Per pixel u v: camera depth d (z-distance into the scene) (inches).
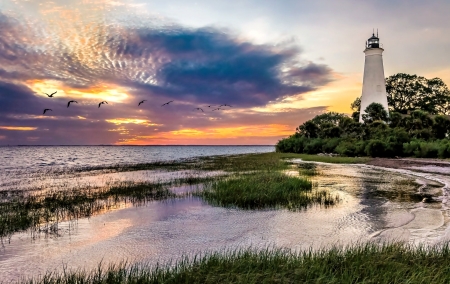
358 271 283.7
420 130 2192.4
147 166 1784.0
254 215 581.9
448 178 1064.2
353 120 2778.1
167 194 797.2
